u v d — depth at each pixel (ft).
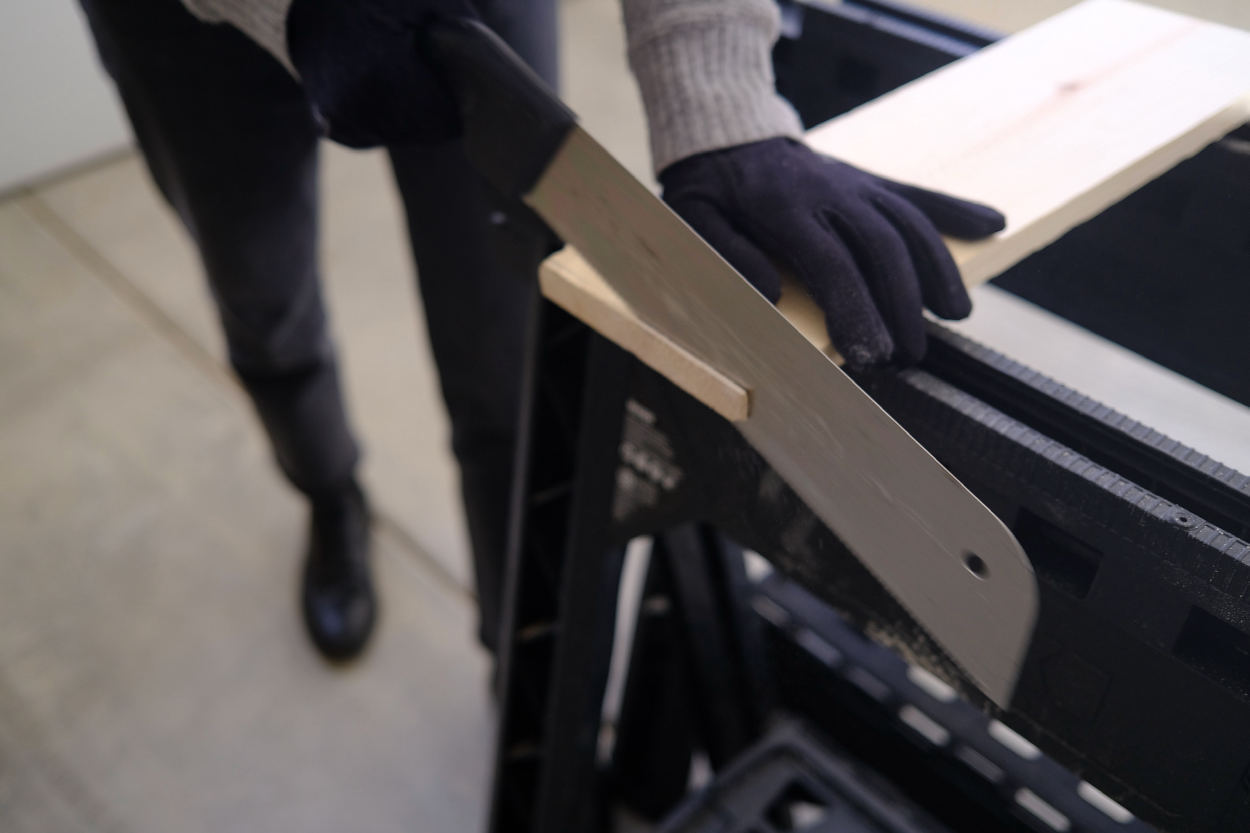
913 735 3.56
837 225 2.10
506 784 3.89
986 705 2.15
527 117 1.83
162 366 6.94
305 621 5.46
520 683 3.65
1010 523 1.98
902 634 2.18
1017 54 2.57
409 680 5.22
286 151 3.69
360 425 6.52
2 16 7.78
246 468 6.27
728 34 2.31
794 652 3.83
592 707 3.29
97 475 6.26
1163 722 1.90
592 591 2.93
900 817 3.61
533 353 2.73
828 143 2.43
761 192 2.14
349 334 7.11
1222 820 1.92
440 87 2.10
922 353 2.05
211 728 5.04
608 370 2.38
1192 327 2.33
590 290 2.13
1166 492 1.92
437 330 3.85
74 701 5.16
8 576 5.74
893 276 2.02
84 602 5.61
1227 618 1.68
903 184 2.20
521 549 3.22
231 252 3.90
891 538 1.77
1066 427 2.01
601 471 2.62
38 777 4.86
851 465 1.73
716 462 2.31
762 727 4.12
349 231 7.94
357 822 4.68
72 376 6.91
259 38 2.38
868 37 2.75
